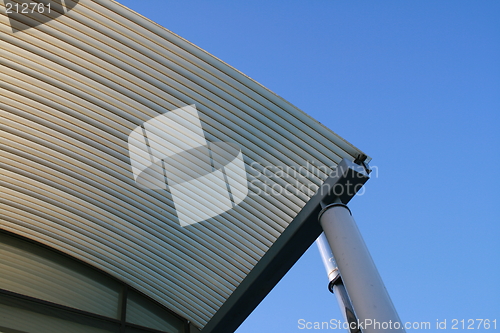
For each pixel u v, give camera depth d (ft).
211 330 25.21
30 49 20.66
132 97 21.94
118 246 27.55
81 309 26.20
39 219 26.61
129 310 28.02
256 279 23.56
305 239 22.38
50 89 21.88
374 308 16.14
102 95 21.97
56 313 25.09
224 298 27.99
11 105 22.50
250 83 20.75
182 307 29.14
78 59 20.86
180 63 20.67
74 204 26.07
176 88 21.49
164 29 19.63
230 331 25.53
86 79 21.47
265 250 25.90
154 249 27.40
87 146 23.77
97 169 24.63
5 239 26.55
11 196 25.71
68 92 21.94
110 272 28.53
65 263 27.63
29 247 26.99
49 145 23.84
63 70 21.25
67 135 23.43
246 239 25.85
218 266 27.12
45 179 25.13
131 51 20.45
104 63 20.93
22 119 22.94
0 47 20.67
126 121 22.77
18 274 25.49
